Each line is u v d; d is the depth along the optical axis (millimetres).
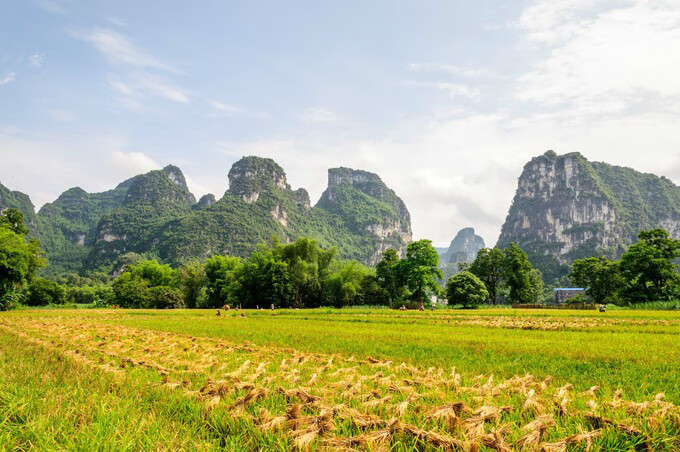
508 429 3992
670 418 4422
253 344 14406
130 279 92688
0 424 3805
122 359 9094
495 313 41438
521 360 10648
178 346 14141
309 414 4832
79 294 127938
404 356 11406
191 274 87312
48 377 6508
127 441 3547
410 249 75062
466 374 8242
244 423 4316
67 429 3861
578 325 24266
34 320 30094
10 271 54562
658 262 62594
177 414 4820
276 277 73750
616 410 4844
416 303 70125
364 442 3701
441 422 4332
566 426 4383
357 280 79812
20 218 66750
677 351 11922
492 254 87375
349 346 13977
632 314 35500
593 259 82500
